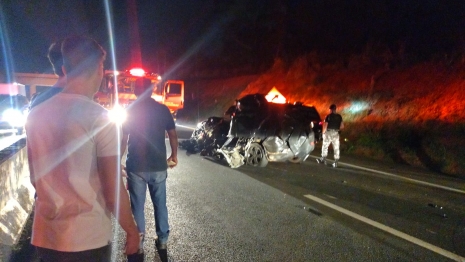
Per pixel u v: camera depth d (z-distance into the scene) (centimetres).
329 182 917
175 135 480
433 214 676
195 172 992
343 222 618
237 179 920
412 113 1544
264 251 493
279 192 802
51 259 215
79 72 222
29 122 221
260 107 1119
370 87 1909
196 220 609
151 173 460
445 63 1667
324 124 1154
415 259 482
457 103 1423
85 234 213
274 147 1080
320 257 479
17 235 516
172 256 472
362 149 1485
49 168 214
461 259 485
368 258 480
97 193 220
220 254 481
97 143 216
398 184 919
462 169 1116
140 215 470
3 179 536
